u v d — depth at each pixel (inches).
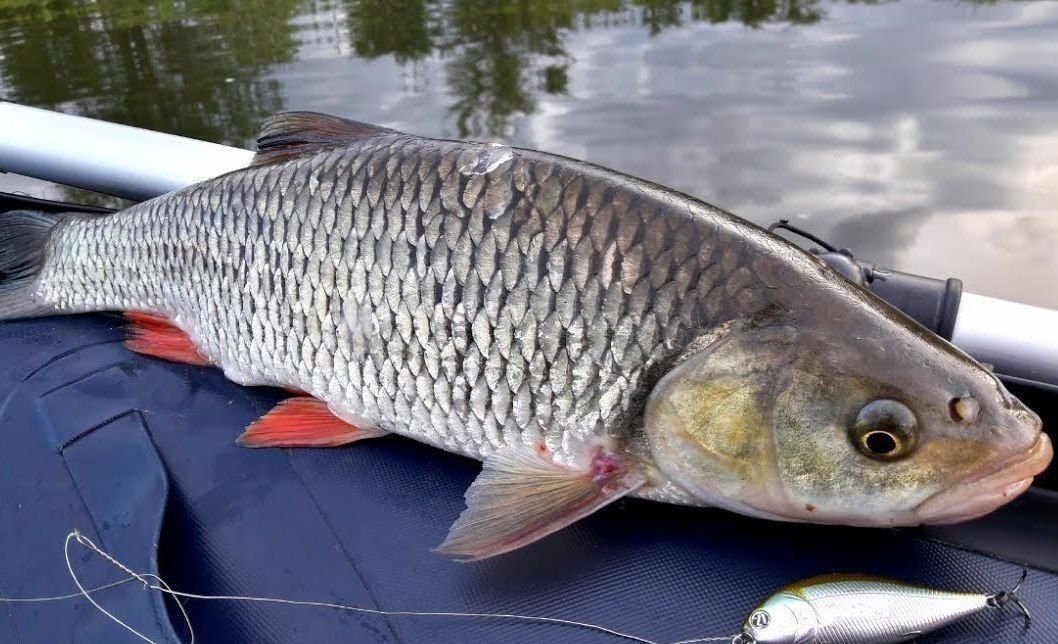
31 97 53.8
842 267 11.6
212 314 13.2
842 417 9.3
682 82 54.1
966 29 60.6
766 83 53.2
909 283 12.3
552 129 47.9
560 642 9.5
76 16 72.6
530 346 10.4
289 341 12.3
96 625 9.8
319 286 11.7
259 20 72.8
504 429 10.8
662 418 10.0
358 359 11.6
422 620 9.9
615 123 48.3
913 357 9.2
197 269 13.2
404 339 11.1
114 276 14.6
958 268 33.2
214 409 13.1
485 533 10.1
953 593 9.2
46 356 14.4
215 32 68.3
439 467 11.9
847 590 9.1
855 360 9.3
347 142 12.5
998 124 45.0
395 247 11.0
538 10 72.8
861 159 42.1
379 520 11.1
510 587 10.1
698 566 10.2
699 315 9.8
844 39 60.4
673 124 47.7
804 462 9.5
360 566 10.5
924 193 38.7
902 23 63.8
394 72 58.7
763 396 9.6
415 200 11.0
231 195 12.7
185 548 10.9
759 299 9.7
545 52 62.1
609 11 71.7
